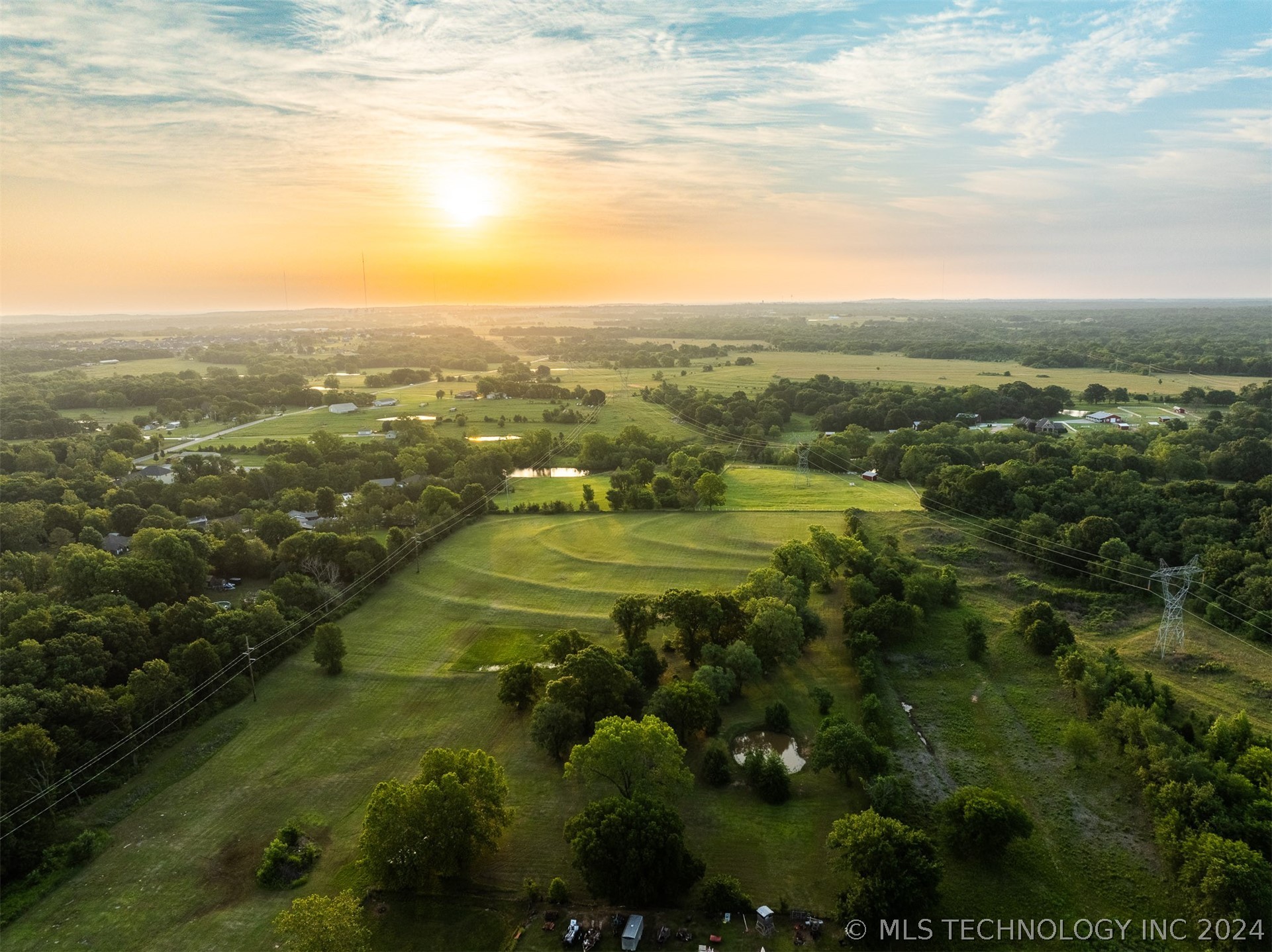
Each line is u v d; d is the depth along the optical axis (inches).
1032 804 2625.5
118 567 3961.6
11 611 3575.3
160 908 2197.3
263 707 3319.4
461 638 4008.4
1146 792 2519.7
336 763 2898.6
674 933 2064.5
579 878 2278.5
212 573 4685.0
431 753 2423.7
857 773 2640.3
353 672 3631.9
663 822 2197.3
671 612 3548.2
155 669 3090.6
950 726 3120.1
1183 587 3651.6
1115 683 3100.4
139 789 2736.2
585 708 2935.5
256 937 2078.0
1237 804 2338.8
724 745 2923.2
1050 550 4635.8
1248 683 3289.9
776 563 4424.2
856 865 2118.6
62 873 2329.0
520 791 2691.9
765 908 2113.7
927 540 5123.0
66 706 2815.0
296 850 2426.2
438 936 2069.4
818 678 3511.3
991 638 3831.2
